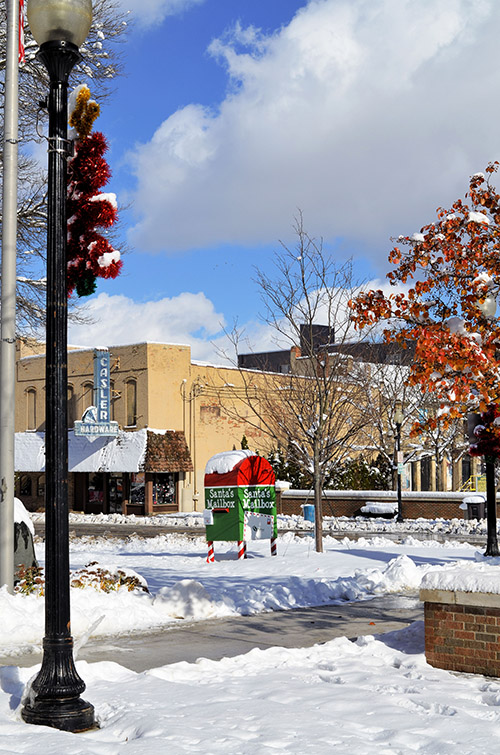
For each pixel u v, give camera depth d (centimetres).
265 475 2125
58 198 699
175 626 1189
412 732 587
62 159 706
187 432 4797
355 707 657
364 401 3838
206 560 2036
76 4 703
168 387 4716
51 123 710
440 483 5284
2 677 744
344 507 4091
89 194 772
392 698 684
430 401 3894
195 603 1284
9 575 1175
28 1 711
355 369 3750
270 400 3212
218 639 1084
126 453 4600
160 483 4697
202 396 4872
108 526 4019
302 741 559
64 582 652
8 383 1195
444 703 667
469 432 1861
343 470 4228
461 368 856
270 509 2131
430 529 3375
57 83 712
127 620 1182
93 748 546
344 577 1656
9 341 1201
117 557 2138
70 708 626
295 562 1930
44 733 586
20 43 1256
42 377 5353
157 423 4659
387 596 1508
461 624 810
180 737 566
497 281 965
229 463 2073
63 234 696
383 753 539
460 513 3756
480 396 918
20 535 1382
